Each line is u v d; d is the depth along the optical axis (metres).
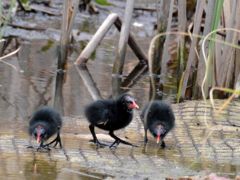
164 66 17.34
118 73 17.66
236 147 12.12
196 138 12.60
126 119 12.12
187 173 10.37
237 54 15.15
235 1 14.45
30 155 10.92
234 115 14.00
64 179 9.77
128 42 19.09
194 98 15.31
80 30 22.09
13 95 15.13
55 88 16.11
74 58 19.12
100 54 19.78
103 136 12.45
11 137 11.88
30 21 22.00
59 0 23.62
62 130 12.67
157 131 11.88
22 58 18.69
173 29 21.88
